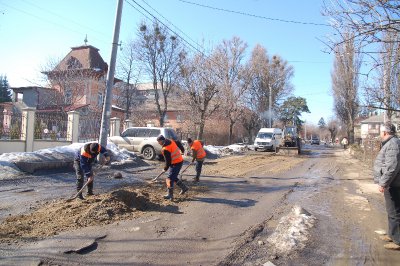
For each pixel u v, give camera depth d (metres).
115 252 5.26
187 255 5.25
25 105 38.31
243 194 10.22
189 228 6.60
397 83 8.02
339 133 92.75
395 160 5.69
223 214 7.75
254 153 30.62
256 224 7.01
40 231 6.00
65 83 35.75
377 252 5.61
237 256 5.27
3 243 5.37
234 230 6.58
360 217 7.84
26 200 8.34
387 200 5.96
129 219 6.96
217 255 5.29
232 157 24.94
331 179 14.24
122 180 11.88
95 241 5.64
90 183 8.84
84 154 8.70
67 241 5.55
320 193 10.80
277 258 5.25
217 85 32.97
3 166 11.48
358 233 6.61
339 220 7.53
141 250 5.38
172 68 35.66
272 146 33.44
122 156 16.47
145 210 7.75
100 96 39.19
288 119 75.56
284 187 11.80
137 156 17.91
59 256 4.98
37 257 4.89
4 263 4.64
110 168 14.43
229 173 15.15
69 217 6.81
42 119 17.22
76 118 18.78
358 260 5.25
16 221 6.54
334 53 6.33
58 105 33.84
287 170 17.27
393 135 5.95
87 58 45.16
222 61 36.59
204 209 8.13
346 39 5.91
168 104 47.44
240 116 43.56
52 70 36.31
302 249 5.64
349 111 40.59
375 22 5.42
